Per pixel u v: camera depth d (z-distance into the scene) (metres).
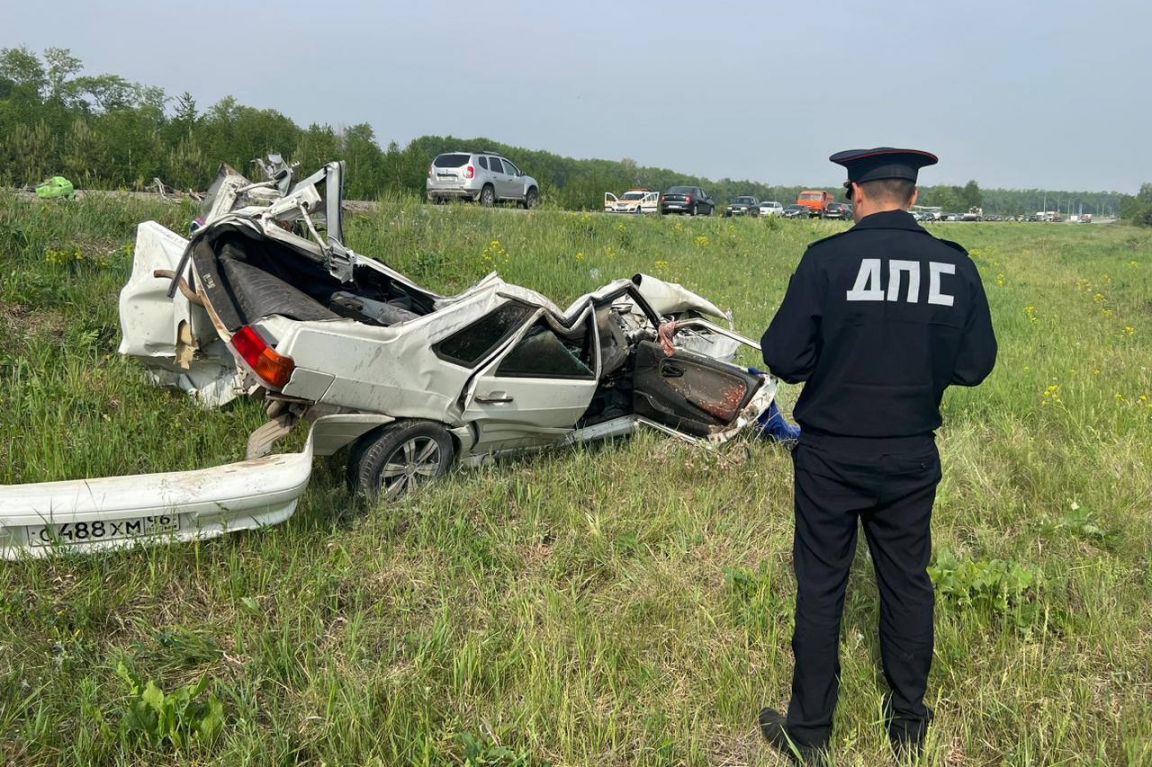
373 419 4.22
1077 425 6.50
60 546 3.35
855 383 2.60
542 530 4.32
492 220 13.32
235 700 2.81
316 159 23.39
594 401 5.79
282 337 3.84
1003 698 3.12
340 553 3.81
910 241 2.62
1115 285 17.16
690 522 4.49
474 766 2.60
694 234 17.88
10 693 2.75
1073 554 4.40
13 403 4.74
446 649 3.18
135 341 5.01
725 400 5.75
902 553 2.78
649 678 3.14
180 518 3.53
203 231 4.54
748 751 2.89
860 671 3.20
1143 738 2.85
